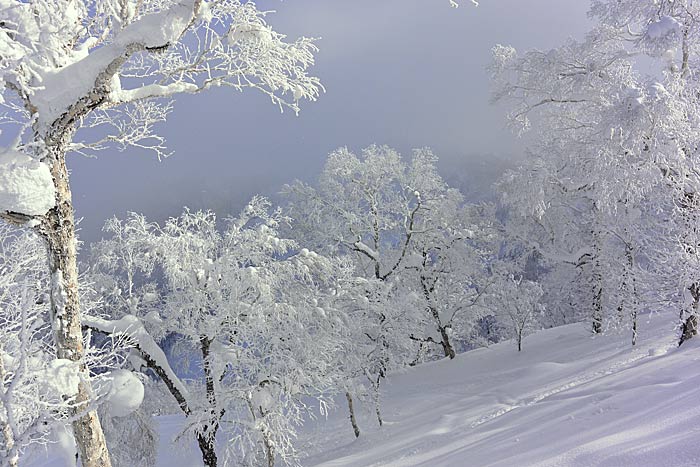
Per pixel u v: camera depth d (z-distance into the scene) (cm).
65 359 502
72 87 477
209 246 1251
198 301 1173
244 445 1203
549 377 1451
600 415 562
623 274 1491
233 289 1195
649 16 1276
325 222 2350
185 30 488
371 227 2361
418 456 895
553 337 2267
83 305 1039
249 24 561
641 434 431
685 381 577
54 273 523
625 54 1425
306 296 1334
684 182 1218
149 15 466
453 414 1323
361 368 1594
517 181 1830
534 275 2978
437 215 2345
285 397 1190
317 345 1269
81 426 523
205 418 1120
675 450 365
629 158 1304
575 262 2345
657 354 1146
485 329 3309
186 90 579
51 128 493
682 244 1167
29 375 457
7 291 665
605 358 1448
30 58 473
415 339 2395
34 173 471
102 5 495
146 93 556
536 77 1578
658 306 1324
